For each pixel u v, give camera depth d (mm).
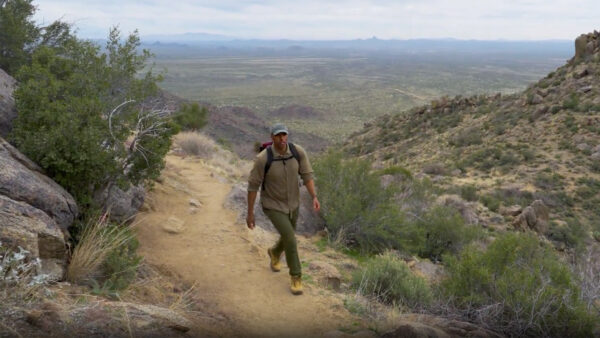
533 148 40438
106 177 5168
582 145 37938
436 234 9320
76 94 5402
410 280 5027
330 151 8680
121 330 2787
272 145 4480
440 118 63469
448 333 3713
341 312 4258
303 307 4289
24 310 2621
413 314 4340
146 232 5945
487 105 60406
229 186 10188
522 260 5152
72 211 4312
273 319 3980
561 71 54531
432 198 10883
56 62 5742
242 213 7316
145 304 3578
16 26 9031
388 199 8242
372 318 4133
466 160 42031
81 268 3709
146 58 6027
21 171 3994
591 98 45250
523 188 31891
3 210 3344
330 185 8047
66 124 4594
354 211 7559
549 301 4082
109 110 5523
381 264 5320
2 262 2748
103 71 5641
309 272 5391
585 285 4625
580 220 26344
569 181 32750
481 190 31984
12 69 8977
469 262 4691
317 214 8258
